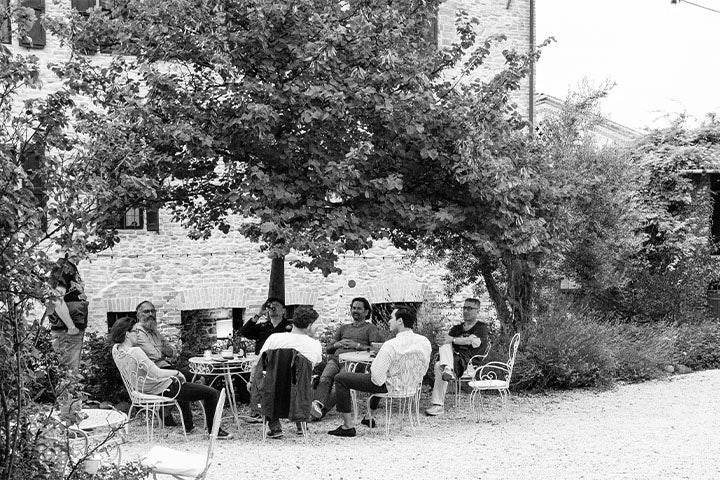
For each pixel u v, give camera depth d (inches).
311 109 358.9
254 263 574.2
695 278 737.0
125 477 199.5
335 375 371.9
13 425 180.5
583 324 551.2
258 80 373.1
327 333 535.5
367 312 432.5
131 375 340.5
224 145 374.3
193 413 415.8
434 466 304.7
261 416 396.2
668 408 441.7
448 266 528.7
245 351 399.5
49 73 502.0
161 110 377.7
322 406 382.9
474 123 383.9
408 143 394.6
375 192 387.2
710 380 550.0
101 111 514.0
